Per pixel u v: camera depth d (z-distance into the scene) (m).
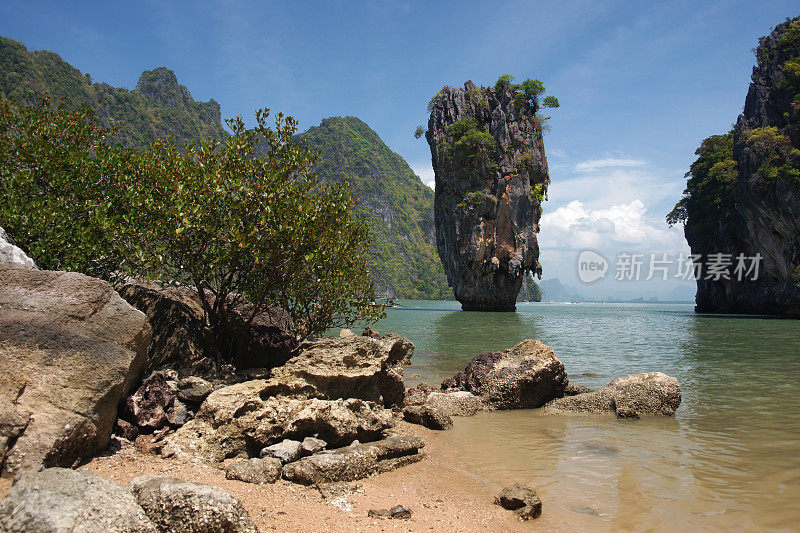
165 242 8.36
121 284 8.56
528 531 4.78
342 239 9.73
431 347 20.97
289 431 6.39
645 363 16.28
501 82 67.56
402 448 6.85
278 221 8.55
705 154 68.19
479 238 63.97
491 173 64.69
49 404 5.07
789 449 7.25
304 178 9.67
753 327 34.28
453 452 7.36
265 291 8.95
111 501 3.54
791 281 50.72
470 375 11.47
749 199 53.62
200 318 9.43
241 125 9.53
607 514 5.16
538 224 66.25
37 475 3.67
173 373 7.41
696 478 6.16
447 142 67.62
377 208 192.38
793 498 5.50
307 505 4.98
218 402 6.61
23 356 5.17
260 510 4.68
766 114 57.88
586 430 8.57
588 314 58.97
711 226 64.00
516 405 10.33
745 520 4.97
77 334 5.54
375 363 8.46
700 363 16.22
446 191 68.19
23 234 7.49
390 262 171.38
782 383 12.56
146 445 6.11
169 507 3.79
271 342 9.53
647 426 8.74
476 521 4.95
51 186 8.56
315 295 9.91
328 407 6.72
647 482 6.06
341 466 5.83
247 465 5.57
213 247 8.62
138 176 8.64
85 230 7.76
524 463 6.86
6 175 8.29
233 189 8.59
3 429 4.70
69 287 5.75
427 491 5.78
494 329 31.23
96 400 5.41
